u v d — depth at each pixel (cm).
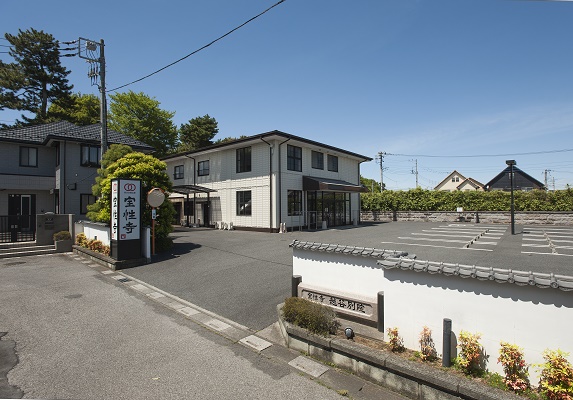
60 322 501
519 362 274
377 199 2595
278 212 1623
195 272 786
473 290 312
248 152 1775
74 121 3027
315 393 316
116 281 740
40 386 327
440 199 2348
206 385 331
